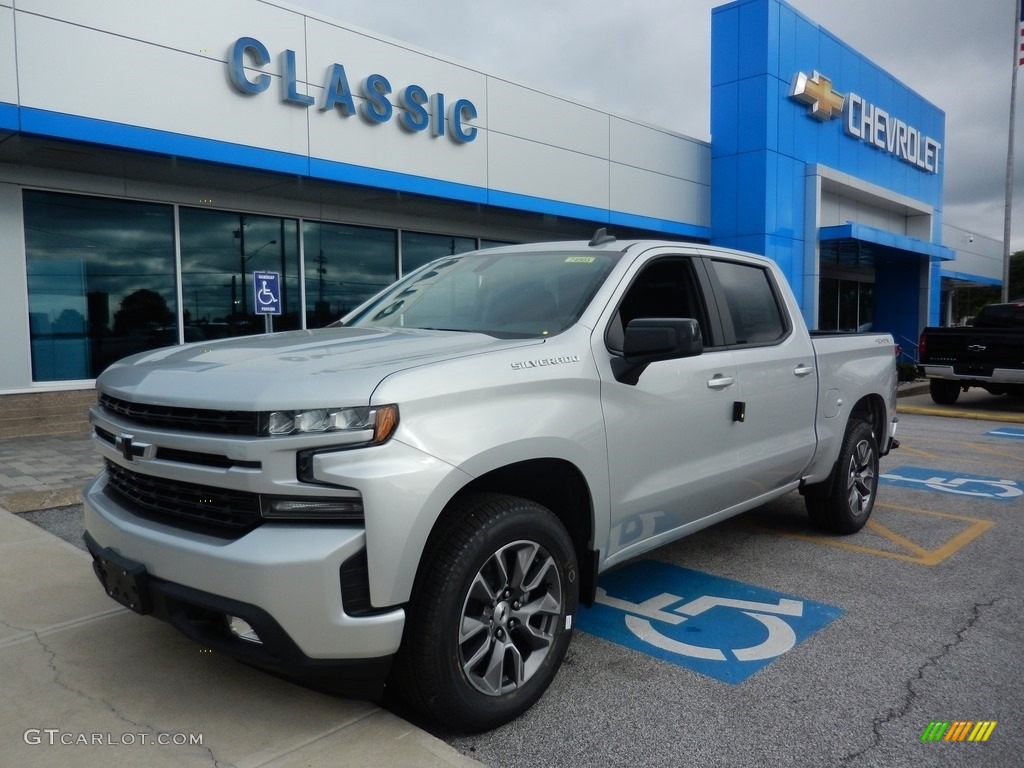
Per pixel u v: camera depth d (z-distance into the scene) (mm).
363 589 2557
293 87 10703
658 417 3689
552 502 3455
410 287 4520
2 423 9625
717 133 19078
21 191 9750
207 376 2820
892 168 24047
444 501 2670
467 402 2816
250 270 12109
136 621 3834
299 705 3055
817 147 20125
